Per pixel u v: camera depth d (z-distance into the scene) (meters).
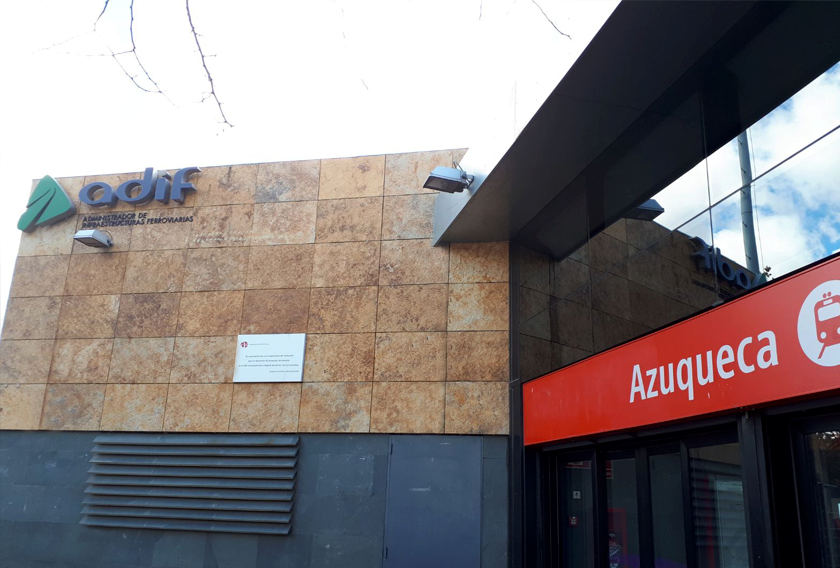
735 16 5.66
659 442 6.95
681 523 6.48
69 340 11.48
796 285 4.79
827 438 4.81
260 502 10.12
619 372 7.00
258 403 10.58
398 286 10.66
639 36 5.92
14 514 10.81
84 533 10.53
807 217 4.86
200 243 11.51
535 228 9.82
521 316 9.89
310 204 11.31
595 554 7.90
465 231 10.20
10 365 11.54
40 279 11.90
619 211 7.51
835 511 4.69
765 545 4.96
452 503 9.62
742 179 5.61
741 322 5.30
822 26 5.00
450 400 10.02
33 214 12.04
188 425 10.70
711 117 6.08
